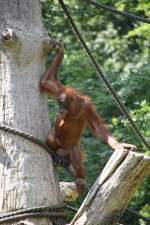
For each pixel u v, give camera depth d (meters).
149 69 21.94
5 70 10.86
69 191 12.38
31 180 10.47
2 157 10.52
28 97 10.91
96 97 21.77
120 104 13.60
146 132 19.86
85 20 28.45
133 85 21.47
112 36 30.06
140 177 10.00
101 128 12.71
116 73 23.20
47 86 11.29
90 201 10.12
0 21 11.02
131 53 28.75
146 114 20.12
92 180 19.08
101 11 29.27
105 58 29.30
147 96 21.69
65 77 25.97
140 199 20.39
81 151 12.88
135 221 19.83
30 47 11.01
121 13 14.12
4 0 11.12
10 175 10.42
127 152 9.95
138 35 27.52
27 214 10.27
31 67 11.05
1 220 10.18
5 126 10.62
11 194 10.33
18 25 11.02
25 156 10.56
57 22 28.75
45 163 10.80
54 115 19.80
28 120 10.80
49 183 10.71
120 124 20.53
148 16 25.64
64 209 10.84
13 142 10.59
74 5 24.33
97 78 25.39
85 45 13.39
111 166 10.02
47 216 10.45
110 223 10.15
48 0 20.55
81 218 10.16
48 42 11.30
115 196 10.01
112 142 12.26
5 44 10.88
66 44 29.44
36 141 10.73
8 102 10.75
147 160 9.81
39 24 11.32
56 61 11.89
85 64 26.31
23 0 11.22
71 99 12.82
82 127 12.88
